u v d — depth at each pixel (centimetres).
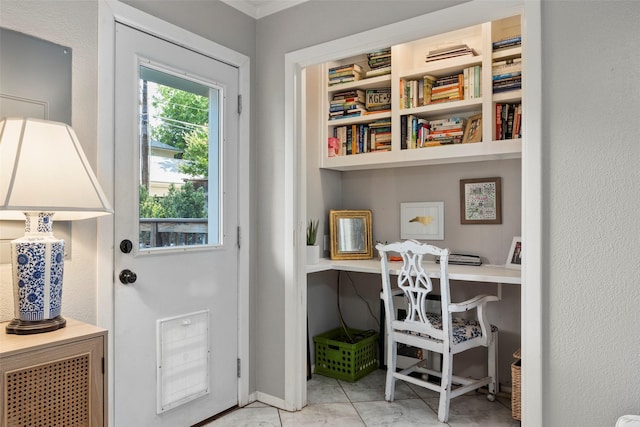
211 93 243
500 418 243
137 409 203
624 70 160
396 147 298
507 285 282
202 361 233
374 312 339
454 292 305
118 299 195
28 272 138
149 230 210
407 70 299
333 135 339
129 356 199
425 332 249
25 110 163
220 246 244
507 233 287
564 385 172
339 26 233
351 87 322
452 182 310
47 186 133
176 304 220
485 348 293
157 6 212
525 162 178
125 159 198
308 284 323
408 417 245
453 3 197
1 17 157
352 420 241
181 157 226
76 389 136
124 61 198
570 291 170
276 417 244
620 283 161
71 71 177
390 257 325
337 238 334
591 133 166
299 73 257
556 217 173
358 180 354
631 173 158
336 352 308
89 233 183
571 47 169
